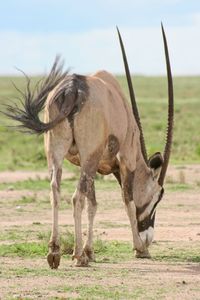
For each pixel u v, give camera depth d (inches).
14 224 1263.5
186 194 1603.1
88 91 890.1
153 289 773.9
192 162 2293.3
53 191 868.6
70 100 877.2
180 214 1360.7
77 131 884.6
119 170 990.4
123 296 743.1
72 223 1270.9
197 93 6919.3
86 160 889.5
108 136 919.0
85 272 861.8
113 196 1581.0
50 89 900.6
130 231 1186.6
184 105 5511.8
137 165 999.0
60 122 876.0
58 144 879.7
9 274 845.2
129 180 983.0
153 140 3257.9
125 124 956.0
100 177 1855.3
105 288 777.6
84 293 754.8
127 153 976.3
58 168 877.2
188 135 3590.1
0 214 1380.4
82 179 886.4
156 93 6973.4
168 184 1739.7
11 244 1052.5
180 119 4564.5
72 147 896.3
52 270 869.8
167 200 1521.9
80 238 898.1
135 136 986.1
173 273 866.8
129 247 1047.0
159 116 4692.4
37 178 1898.4
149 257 978.1
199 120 4493.1
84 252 904.9
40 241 1088.2
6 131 3634.4
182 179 1770.4
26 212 1406.3
